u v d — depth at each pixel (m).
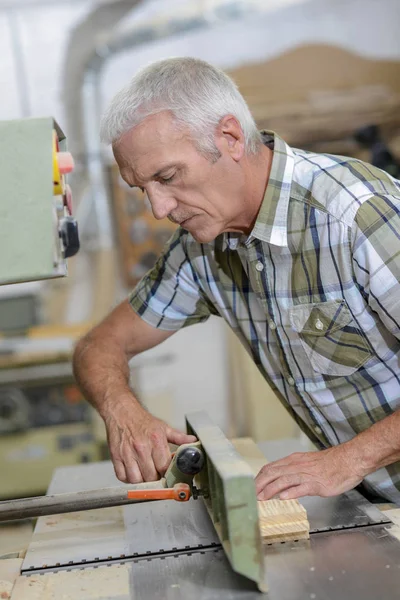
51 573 1.05
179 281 1.53
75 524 1.24
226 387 3.83
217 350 3.83
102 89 3.77
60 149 1.00
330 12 3.68
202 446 1.09
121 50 3.74
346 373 1.30
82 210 3.77
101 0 3.70
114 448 1.33
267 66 3.71
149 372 3.80
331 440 1.41
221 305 1.48
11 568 1.08
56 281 3.78
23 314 3.58
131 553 1.09
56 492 1.48
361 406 1.32
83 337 1.61
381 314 1.18
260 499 1.13
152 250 3.80
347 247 1.18
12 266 0.87
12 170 0.88
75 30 3.72
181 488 1.12
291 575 0.98
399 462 1.35
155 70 1.15
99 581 1.01
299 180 1.24
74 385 3.21
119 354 1.55
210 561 1.05
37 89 3.77
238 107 1.18
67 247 0.97
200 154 1.14
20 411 3.17
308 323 1.28
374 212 1.16
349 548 1.05
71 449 3.18
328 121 3.73
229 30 3.71
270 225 1.24
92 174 3.76
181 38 3.73
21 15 3.71
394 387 1.30
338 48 3.70
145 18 3.72
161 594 0.96
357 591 0.92
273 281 1.31
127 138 1.12
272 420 3.43
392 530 1.11
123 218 3.77
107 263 3.80
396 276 1.13
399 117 3.72
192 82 1.14
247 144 1.21
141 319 1.58
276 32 3.70
